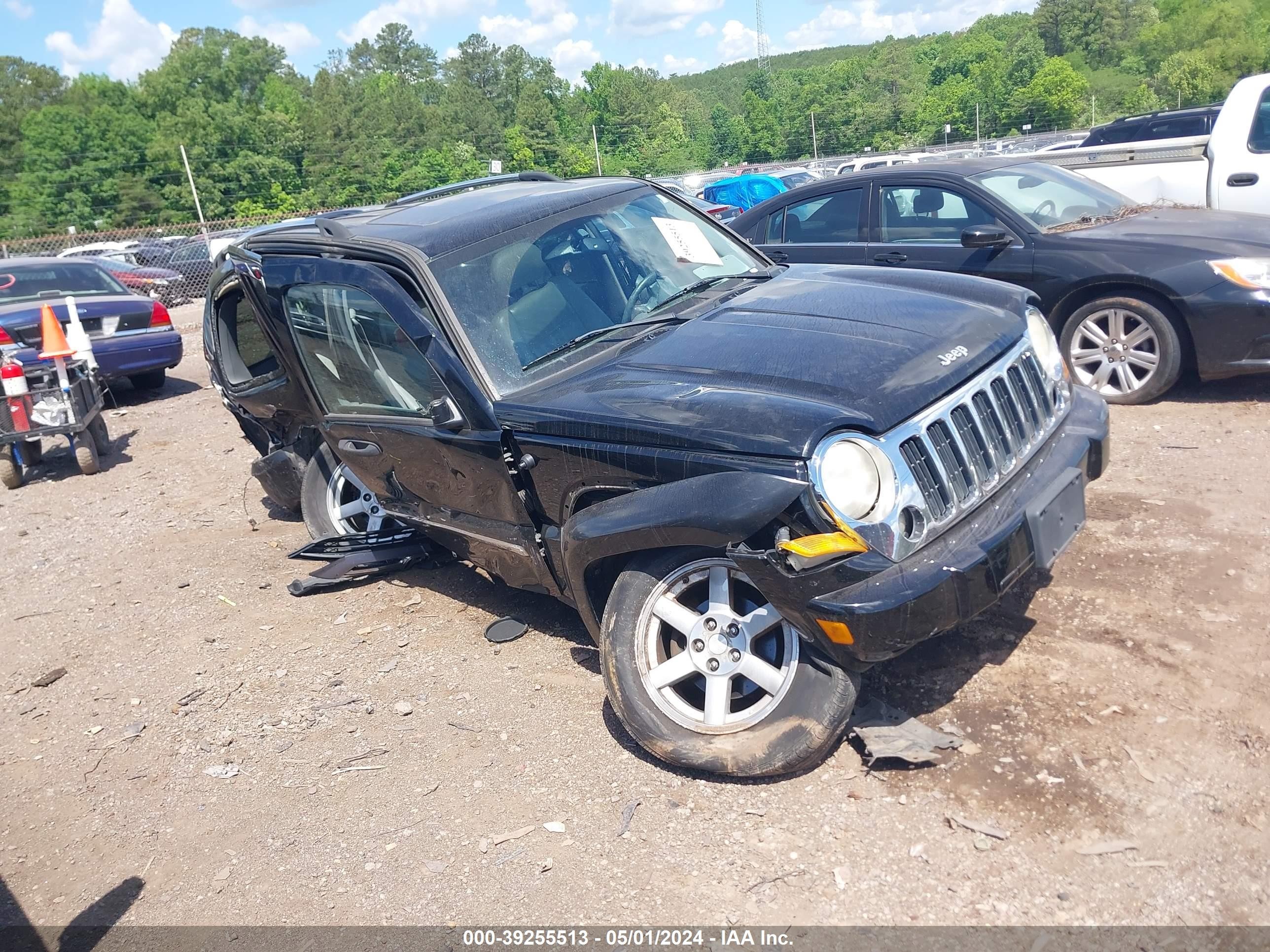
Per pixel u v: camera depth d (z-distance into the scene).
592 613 3.73
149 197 65.75
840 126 135.00
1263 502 4.80
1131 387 6.52
